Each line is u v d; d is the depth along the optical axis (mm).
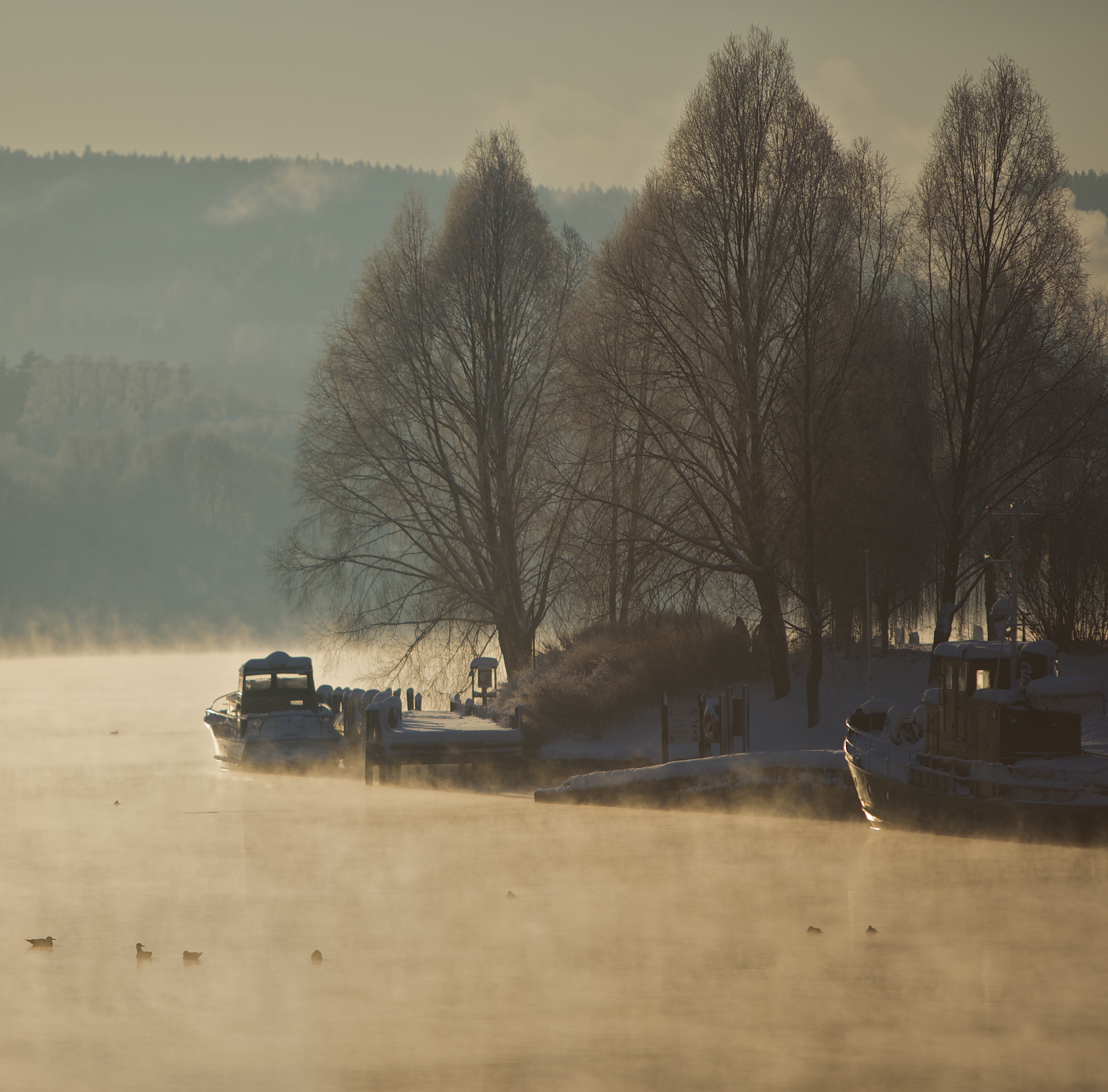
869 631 130375
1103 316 141750
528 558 189375
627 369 138875
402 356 181625
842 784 110438
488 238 182125
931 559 163125
